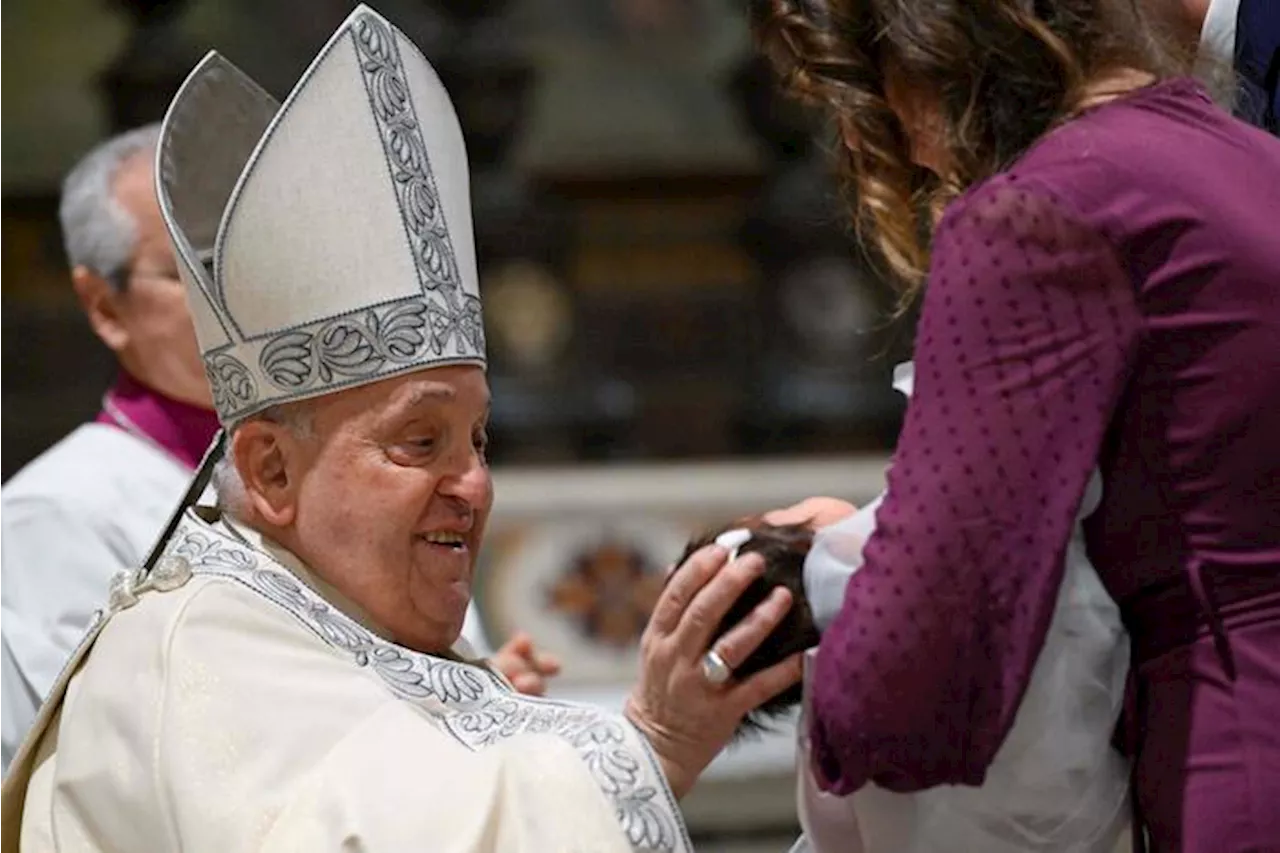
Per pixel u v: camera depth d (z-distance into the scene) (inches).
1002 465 208.5
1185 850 217.6
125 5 872.3
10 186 973.8
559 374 933.2
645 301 944.3
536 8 1032.8
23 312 941.8
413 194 263.9
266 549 263.9
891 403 907.4
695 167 973.8
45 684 383.9
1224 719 215.9
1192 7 283.7
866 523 231.9
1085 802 227.0
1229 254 213.2
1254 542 215.9
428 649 267.3
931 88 225.1
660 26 1031.0
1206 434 213.6
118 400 421.1
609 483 668.7
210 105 279.3
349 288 257.9
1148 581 219.5
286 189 258.4
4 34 1027.3
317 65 260.2
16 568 396.2
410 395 257.8
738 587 233.9
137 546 402.9
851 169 249.4
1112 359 210.8
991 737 210.4
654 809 236.5
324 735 244.1
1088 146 215.9
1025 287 210.4
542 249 940.6
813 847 245.4
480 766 239.5
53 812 252.2
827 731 214.8
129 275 407.2
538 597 650.8
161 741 245.8
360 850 231.5
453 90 919.7
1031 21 219.9
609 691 645.9
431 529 259.9
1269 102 278.4
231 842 236.7
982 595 208.1
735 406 924.0
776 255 933.2
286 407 260.4
